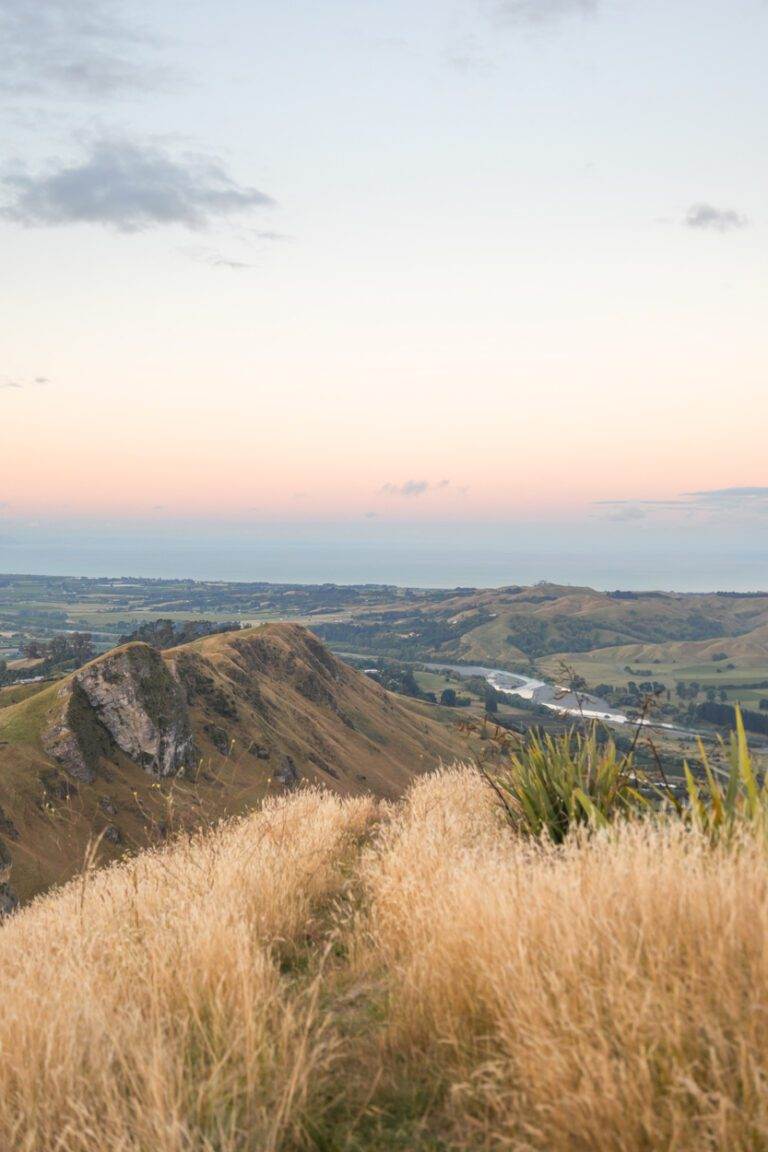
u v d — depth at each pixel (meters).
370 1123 2.74
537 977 2.76
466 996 3.15
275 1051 3.22
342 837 8.34
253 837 7.64
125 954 4.56
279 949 4.99
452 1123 2.62
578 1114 2.19
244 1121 2.71
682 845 3.34
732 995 2.39
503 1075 2.46
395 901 4.73
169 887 6.11
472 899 3.67
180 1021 3.53
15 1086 3.35
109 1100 2.81
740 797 4.47
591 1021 2.43
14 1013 3.65
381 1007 3.61
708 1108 2.13
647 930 2.86
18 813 61.75
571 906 3.12
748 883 2.92
